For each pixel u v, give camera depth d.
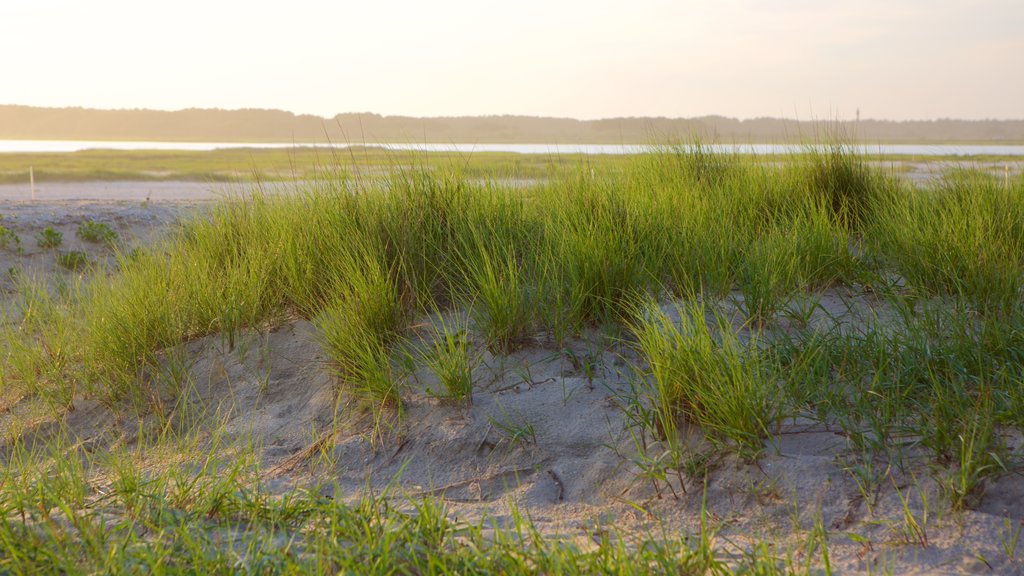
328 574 2.12
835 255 4.54
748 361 3.11
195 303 4.40
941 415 2.80
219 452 3.28
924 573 2.13
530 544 2.32
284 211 5.09
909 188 6.05
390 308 3.92
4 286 6.57
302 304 4.30
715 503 2.63
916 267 4.24
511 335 3.76
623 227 4.52
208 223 5.53
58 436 3.63
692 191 5.72
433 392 3.49
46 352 4.41
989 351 3.24
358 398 3.54
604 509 2.71
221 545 2.32
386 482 3.00
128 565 2.13
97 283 5.15
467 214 4.66
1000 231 4.59
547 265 4.05
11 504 2.55
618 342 3.75
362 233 4.49
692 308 3.64
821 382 3.14
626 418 3.15
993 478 2.51
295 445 3.32
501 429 3.22
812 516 2.48
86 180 23.98
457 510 2.73
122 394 3.91
